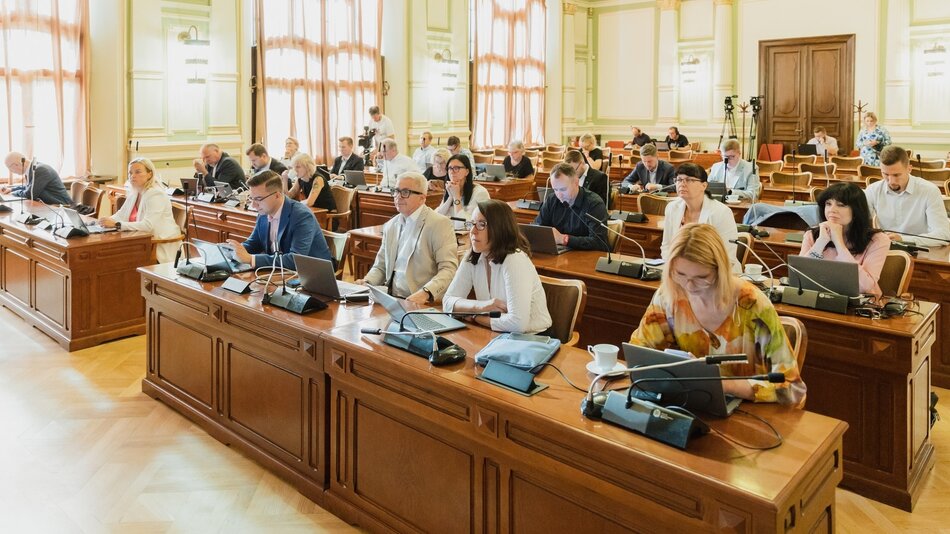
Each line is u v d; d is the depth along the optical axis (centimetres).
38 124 776
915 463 284
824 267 285
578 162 532
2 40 745
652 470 167
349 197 648
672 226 381
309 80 1009
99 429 339
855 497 281
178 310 343
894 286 316
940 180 667
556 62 1416
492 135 1309
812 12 1240
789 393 194
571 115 1462
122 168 795
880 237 307
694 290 204
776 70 1290
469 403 208
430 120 1148
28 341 464
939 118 1142
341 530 257
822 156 985
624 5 1441
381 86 1101
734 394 196
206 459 311
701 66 1356
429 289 326
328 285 303
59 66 778
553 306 296
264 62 952
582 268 368
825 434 178
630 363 193
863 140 960
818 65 1248
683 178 364
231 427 320
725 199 574
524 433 195
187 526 261
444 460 222
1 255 529
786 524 155
